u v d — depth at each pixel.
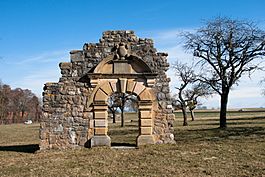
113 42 16.12
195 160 12.20
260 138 19.00
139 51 16.11
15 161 13.08
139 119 15.90
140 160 12.38
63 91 15.91
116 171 10.66
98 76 15.84
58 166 11.70
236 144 16.50
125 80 15.92
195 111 84.06
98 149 15.09
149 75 15.88
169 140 15.84
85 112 15.84
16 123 75.50
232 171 10.33
